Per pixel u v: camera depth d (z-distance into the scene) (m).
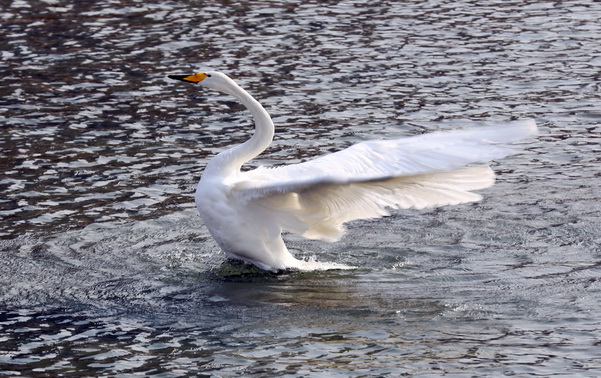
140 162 18.84
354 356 11.16
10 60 25.52
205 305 12.81
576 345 11.33
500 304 12.62
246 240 13.88
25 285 13.45
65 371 10.94
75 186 17.47
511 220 15.77
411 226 15.73
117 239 15.16
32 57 25.81
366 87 23.69
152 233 15.43
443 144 12.36
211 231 14.05
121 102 22.64
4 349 11.50
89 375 10.83
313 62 25.58
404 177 11.66
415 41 27.42
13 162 18.69
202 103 22.64
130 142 20.03
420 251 14.72
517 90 23.33
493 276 13.62
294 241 15.34
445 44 27.12
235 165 14.08
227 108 22.36
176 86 23.83
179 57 25.98
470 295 12.96
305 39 27.62
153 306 12.79
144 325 12.19
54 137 20.23
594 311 12.29
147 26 28.78
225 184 13.74
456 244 14.91
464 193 11.95
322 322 12.16
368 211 13.04
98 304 12.85
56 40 27.33
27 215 16.08
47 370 10.97
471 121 21.23
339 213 13.24
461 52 26.38
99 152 19.38
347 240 15.25
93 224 15.74
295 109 22.16
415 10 30.77
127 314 12.54
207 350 11.41
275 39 27.59
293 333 11.84
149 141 20.09
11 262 14.20
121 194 17.12
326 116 21.66
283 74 24.62
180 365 11.04
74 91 23.31
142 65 25.34
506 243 14.87
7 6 30.56
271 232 13.88
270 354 11.25
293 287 13.40
